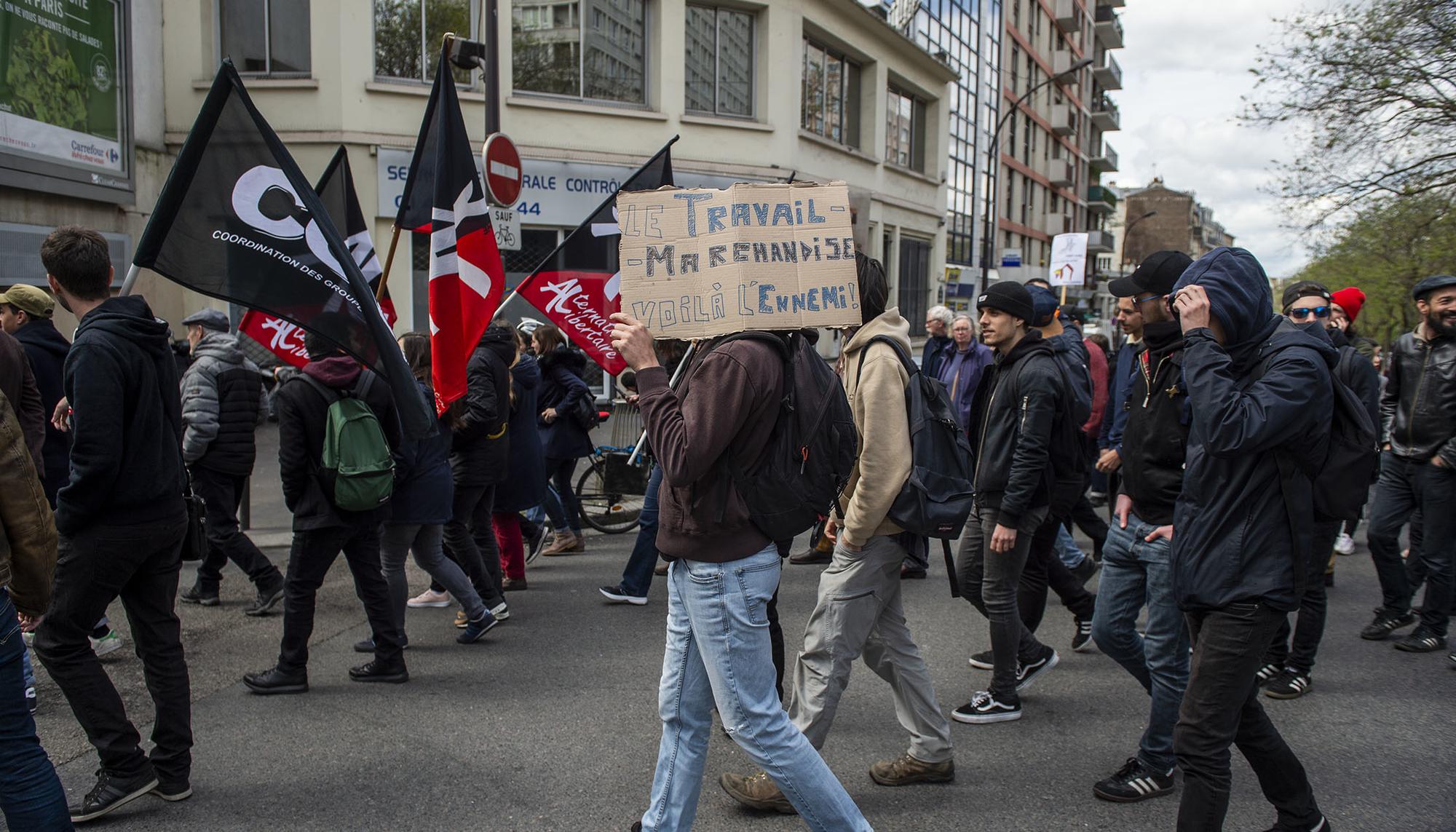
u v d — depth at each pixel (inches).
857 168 770.8
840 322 100.7
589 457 294.2
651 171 254.1
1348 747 152.9
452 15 532.7
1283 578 101.6
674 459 93.8
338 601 226.1
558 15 564.1
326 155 509.0
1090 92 2219.5
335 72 502.6
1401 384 203.5
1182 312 104.8
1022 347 152.4
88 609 121.5
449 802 129.9
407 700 165.6
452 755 144.4
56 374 200.7
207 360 208.4
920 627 210.8
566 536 282.4
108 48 430.0
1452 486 194.7
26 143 380.2
